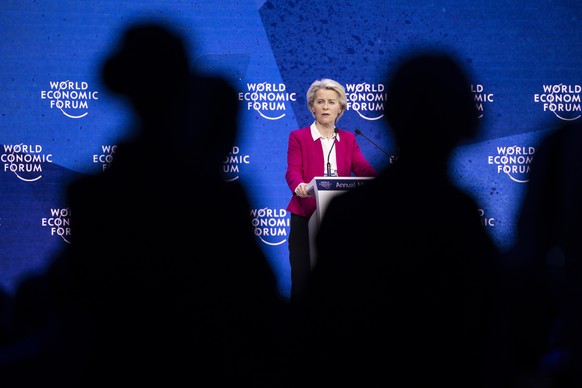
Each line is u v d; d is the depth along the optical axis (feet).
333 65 44.19
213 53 43.75
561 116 45.16
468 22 44.60
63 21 43.11
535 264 15.46
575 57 45.14
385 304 11.94
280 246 43.93
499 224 44.70
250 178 43.78
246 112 43.75
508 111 44.93
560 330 15.24
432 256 11.86
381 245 11.98
